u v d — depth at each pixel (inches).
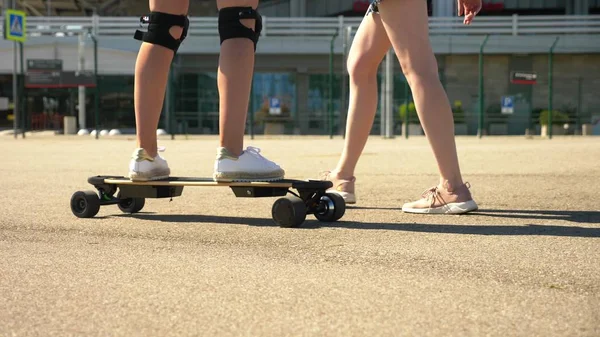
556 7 1283.2
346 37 844.0
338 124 1049.5
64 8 1571.1
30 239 100.3
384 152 409.7
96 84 797.2
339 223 116.0
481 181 206.5
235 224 114.9
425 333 53.9
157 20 120.6
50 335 53.6
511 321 57.2
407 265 80.3
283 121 1061.1
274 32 1079.0
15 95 781.3
